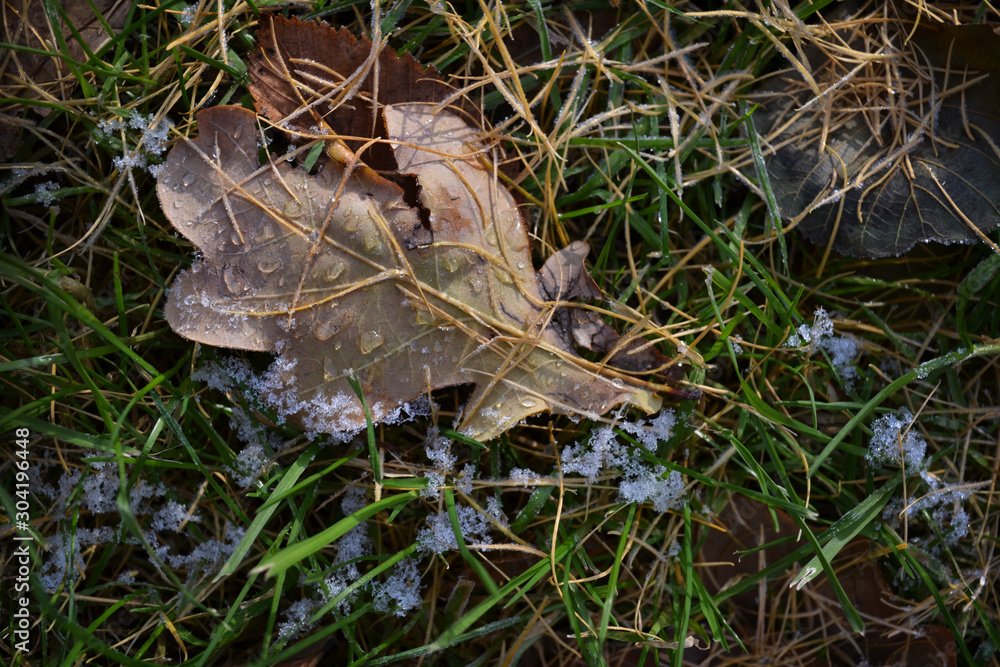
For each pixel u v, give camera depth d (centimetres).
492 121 54
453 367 52
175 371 53
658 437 53
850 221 54
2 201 53
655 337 53
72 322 53
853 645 54
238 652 54
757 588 54
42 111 53
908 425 54
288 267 51
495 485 53
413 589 53
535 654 54
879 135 54
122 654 52
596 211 53
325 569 52
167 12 54
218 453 54
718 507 54
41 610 53
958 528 54
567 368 52
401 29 53
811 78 53
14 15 53
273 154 52
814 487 54
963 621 54
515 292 52
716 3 54
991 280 54
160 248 54
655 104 54
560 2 54
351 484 53
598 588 53
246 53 54
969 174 53
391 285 51
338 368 52
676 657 52
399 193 51
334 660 54
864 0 54
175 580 51
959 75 53
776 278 54
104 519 54
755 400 53
